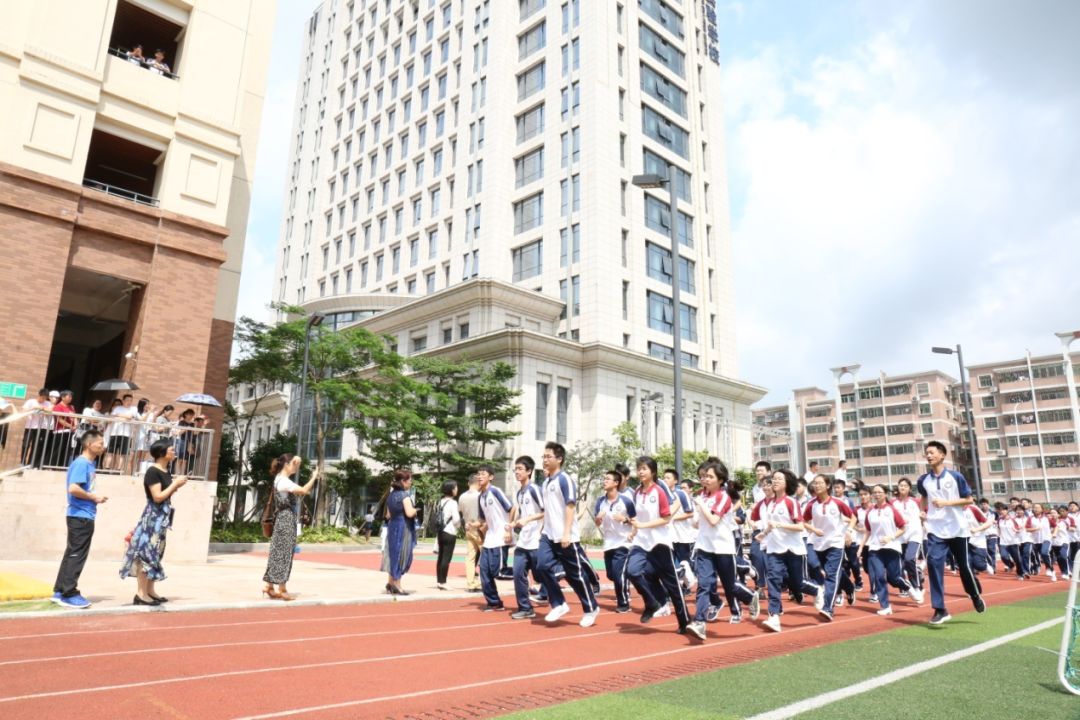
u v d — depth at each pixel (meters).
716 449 43.97
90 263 16.34
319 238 60.06
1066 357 70.62
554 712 4.32
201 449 15.19
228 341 20.44
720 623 8.69
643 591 8.27
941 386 78.38
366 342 28.81
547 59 45.38
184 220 17.70
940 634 7.69
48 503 12.84
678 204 46.62
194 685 4.87
